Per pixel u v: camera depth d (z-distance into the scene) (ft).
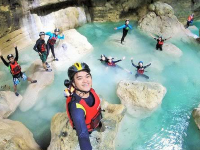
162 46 35.96
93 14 43.60
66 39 33.78
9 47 31.48
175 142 21.54
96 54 33.86
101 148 15.53
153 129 22.62
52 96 26.11
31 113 23.80
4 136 17.06
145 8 44.24
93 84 27.81
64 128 16.79
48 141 20.98
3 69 29.17
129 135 21.66
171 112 24.94
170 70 31.68
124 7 43.62
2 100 22.74
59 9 37.50
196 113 23.29
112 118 18.30
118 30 41.70
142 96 24.00
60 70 29.89
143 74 29.12
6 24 30.01
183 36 40.27
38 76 27.14
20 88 26.20
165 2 44.29
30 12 32.96
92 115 8.96
